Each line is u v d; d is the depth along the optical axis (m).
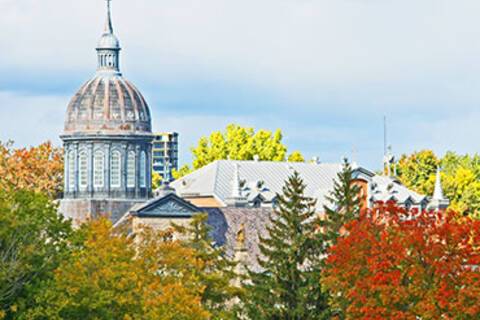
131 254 197.75
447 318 175.50
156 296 194.00
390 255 182.25
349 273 187.50
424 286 179.00
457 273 178.62
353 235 189.25
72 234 192.38
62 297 180.50
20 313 179.00
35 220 184.00
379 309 180.12
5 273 177.62
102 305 186.00
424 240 180.75
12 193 188.88
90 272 189.00
